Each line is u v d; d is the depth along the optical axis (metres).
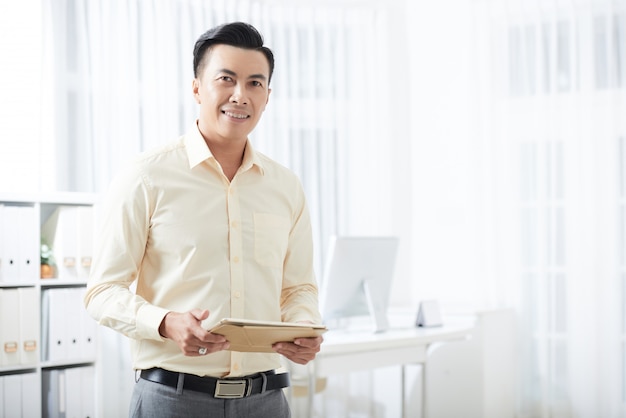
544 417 4.03
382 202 4.43
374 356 3.18
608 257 3.97
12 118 3.23
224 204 1.70
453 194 4.41
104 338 3.44
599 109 4.01
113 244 1.63
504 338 4.05
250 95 1.67
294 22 4.23
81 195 3.03
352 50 4.43
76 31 3.46
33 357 2.86
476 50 4.32
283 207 1.81
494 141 4.26
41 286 3.07
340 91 4.36
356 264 3.32
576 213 4.02
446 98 4.46
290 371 3.47
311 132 4.28
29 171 3.26
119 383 3.47
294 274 1.90
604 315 3.97
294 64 4.23
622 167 3.97
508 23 4.23
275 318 1.74
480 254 4.27
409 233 4.56
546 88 4.14
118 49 3.59
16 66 3.25
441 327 3.65
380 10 4.48
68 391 2.97
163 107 3.70
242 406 1.65
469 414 3.88
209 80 1.67
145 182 1.64
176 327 1.49
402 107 4.57
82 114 3.45
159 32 3.72
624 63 3.96
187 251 1.64
